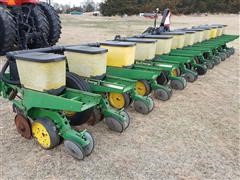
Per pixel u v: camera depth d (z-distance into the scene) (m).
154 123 4.06
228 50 9.24
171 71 5.29
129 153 3.28
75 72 3.92
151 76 4.36
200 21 26.88
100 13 43.28
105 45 4.51
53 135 3.13
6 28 6.95
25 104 3.33
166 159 3.19
